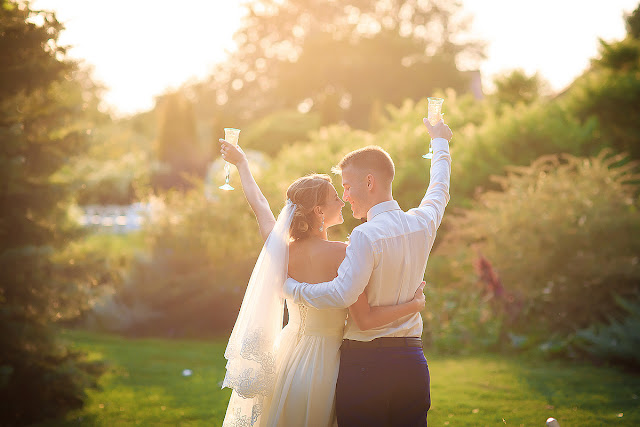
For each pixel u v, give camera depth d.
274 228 2.81
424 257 2.74
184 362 6.95
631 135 14.50
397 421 2.67
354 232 2.62
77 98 5.66
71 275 5.12
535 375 6.34
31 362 4.87
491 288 7.76
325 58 44.84
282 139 32.19
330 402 2.72
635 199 9.68
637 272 7.64
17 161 4.75
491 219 8.82
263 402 2.82
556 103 13.66
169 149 24.20
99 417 4.92
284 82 46.50
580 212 8.31
